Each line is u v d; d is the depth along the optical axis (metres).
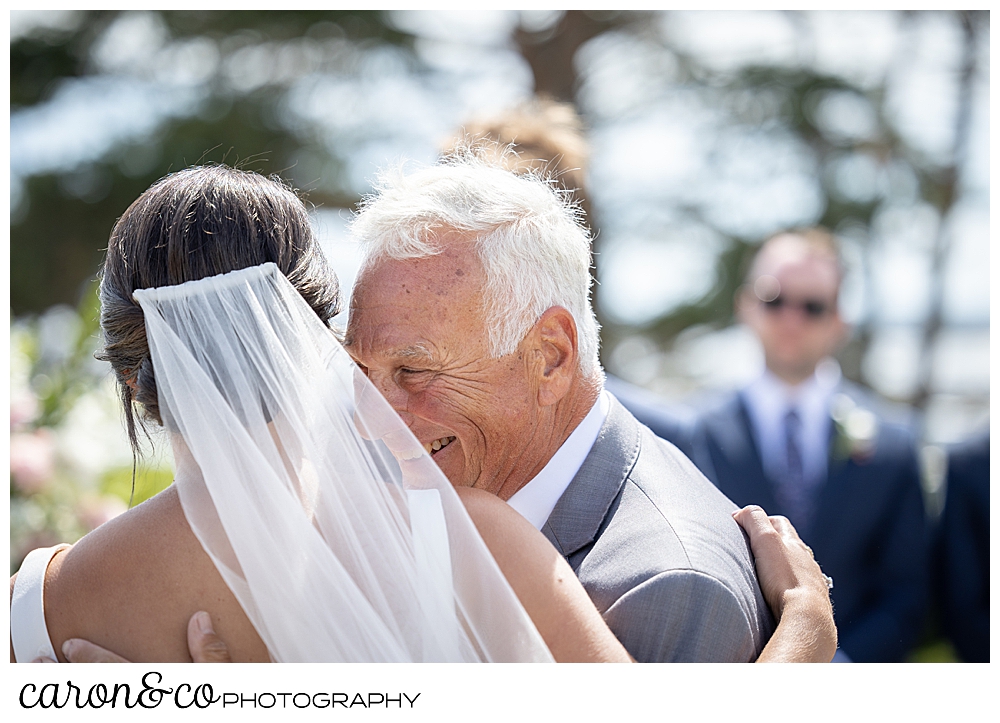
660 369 9.34
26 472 3.36
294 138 7.95
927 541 3.92
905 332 9.62
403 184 1.87
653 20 8.74
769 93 8.64
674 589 1.58
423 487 1.51
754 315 4.16
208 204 1.54
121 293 1.55
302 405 1.49
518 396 1.80
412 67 8.24
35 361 3.73
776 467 3.94
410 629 1.46
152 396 1.55
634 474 1.83
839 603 3.71
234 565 1.42
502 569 1.52
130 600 1.44
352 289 1.83
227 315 1.49
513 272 1.78
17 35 8.06
